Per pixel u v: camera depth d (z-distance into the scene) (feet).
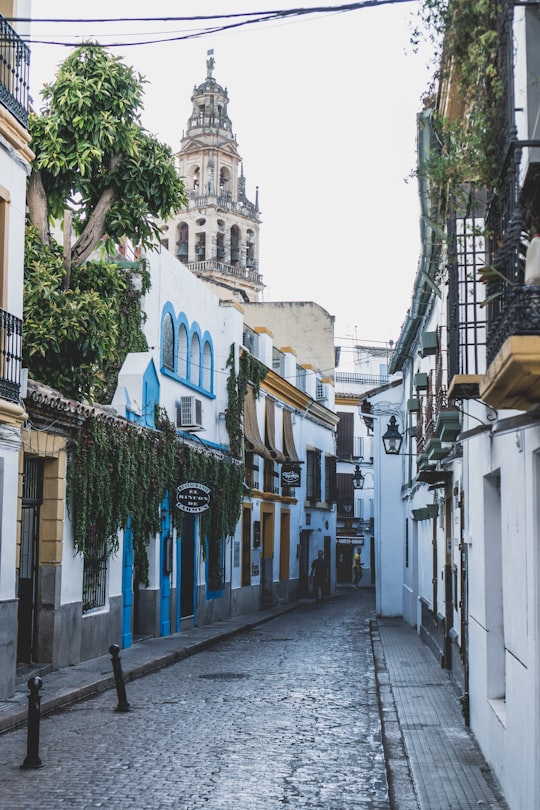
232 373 93.30
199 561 83.25
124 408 64.85
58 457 50.88
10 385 41.45
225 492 88.07
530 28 22.40
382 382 229.45
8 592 41.57
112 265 60.44
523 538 23.45
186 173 273.75
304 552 135.03
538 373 17.30
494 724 28.60
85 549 54.44
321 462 143.33
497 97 21.21
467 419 37.91
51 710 41.19
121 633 61.93
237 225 273.54
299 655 63.87
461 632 41.32
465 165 23.20
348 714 41.34
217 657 62.64
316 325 161.58
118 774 29.94
